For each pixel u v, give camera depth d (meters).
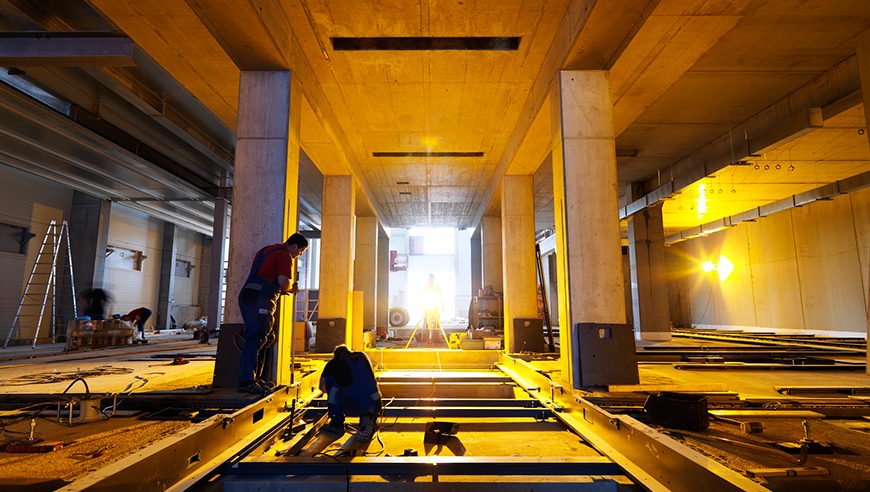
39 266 12.54
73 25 6.30
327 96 6.84
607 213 4.82
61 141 9.12
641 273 14.65
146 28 4.56
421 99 6.95
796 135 7.95
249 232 4.59
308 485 2.63
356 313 9.38
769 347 11.09
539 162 8.31
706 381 5.95
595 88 5.04
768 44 6.74
